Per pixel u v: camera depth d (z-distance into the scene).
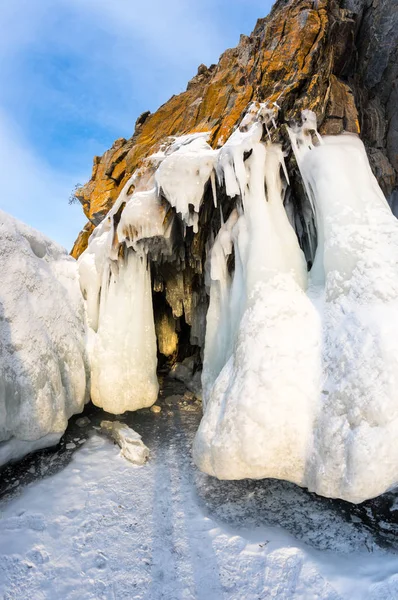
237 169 4.86
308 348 3.91
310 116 5.09
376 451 3.08
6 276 4.85
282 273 4.55
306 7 6.26
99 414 6.54
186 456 5.26
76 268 6.91
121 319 6.15
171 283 8.57
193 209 5.64
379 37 6.24
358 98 6.21
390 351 3.34
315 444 3.45
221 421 3.86
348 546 3.47
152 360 6.37
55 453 5.23
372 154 6.40
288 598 2.93
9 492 4.33
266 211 4.93
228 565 3.32
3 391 4.26
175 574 3.27
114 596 3.07
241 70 7.76
